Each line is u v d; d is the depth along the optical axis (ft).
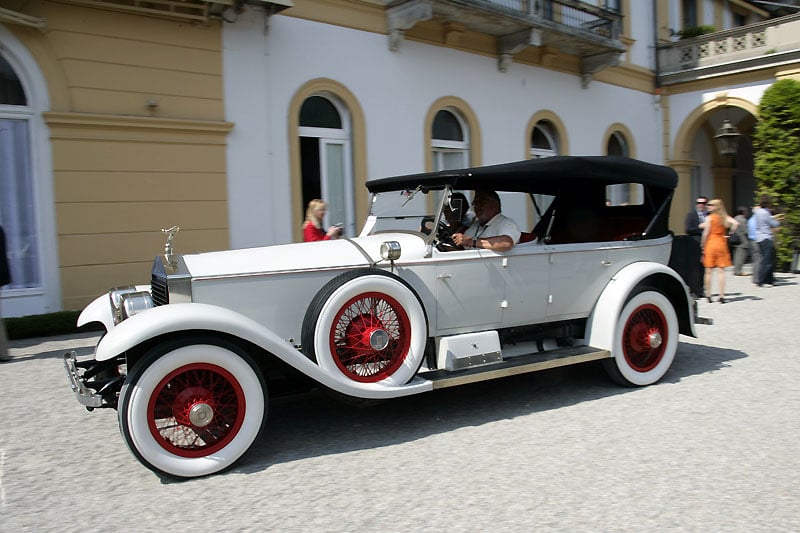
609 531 9.59
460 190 15.75
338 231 23.65
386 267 14.56
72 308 27.45
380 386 13.52
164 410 11.88
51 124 26.48
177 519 10.28
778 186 47.16
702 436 13.64
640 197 19.67
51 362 21.50
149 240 29.32
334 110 37.24
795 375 18.43
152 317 11.57
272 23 33.14
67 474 12.32
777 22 52.60
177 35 29.81
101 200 27.91
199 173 30.71
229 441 12.24
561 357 16.21
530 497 10.84
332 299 13.19
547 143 50.90
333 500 10.88
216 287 13.29
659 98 60.03
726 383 17.78
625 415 15.21
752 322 26.99
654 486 11.18
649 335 17.54
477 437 13.96
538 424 14.74
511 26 42.42
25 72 26.18
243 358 12.28
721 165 71.15
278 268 13.88
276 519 10.21
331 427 14.88
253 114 32.63
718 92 56.65
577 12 47.42
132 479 12.03
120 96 28.37
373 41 37.76
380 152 38.45
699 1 65.31
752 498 10.65
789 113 46.73
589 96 52.85
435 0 36.83
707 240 32.63
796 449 12.81
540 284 16.55
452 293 15.25
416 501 10.77
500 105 45.68
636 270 17.71
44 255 26.86
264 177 33.17
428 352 15.47
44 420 15.69
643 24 58.29
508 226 16.30
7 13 24.20
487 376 14.82
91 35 27.45
